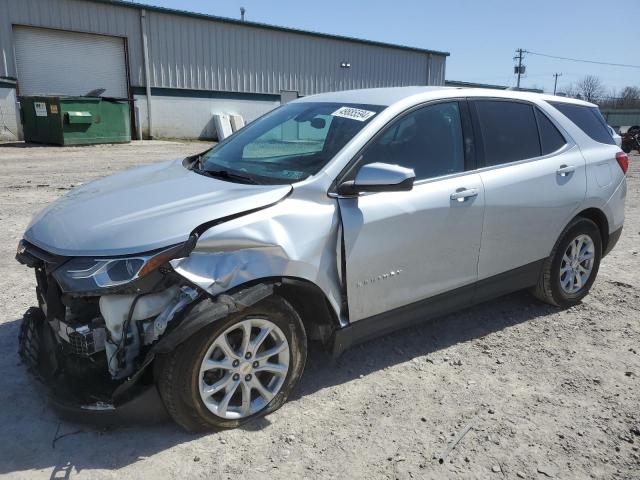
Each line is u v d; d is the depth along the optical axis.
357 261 3.33
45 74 21.94
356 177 3.22
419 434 3.11
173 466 2.78
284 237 3.06
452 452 2.97
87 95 23.16
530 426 3.21
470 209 3.82
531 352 4.10
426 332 4.39
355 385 3.59
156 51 24.56
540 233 4.36
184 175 3.63
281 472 2.77
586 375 3.79
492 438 3.09
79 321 2.90
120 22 23.36
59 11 21.72
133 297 2.77
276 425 3.14
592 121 4.97
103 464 2.78
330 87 31.08
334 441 3.02
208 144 23.58
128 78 24.05
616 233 5.11
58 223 3.09
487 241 4.00
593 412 3.36
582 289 4.93
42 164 13.93
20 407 3.23
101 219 2.97
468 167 3.94
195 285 2.76
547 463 2.91
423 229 3.60
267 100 28.75
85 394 2.93
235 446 2.95
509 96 4.36
